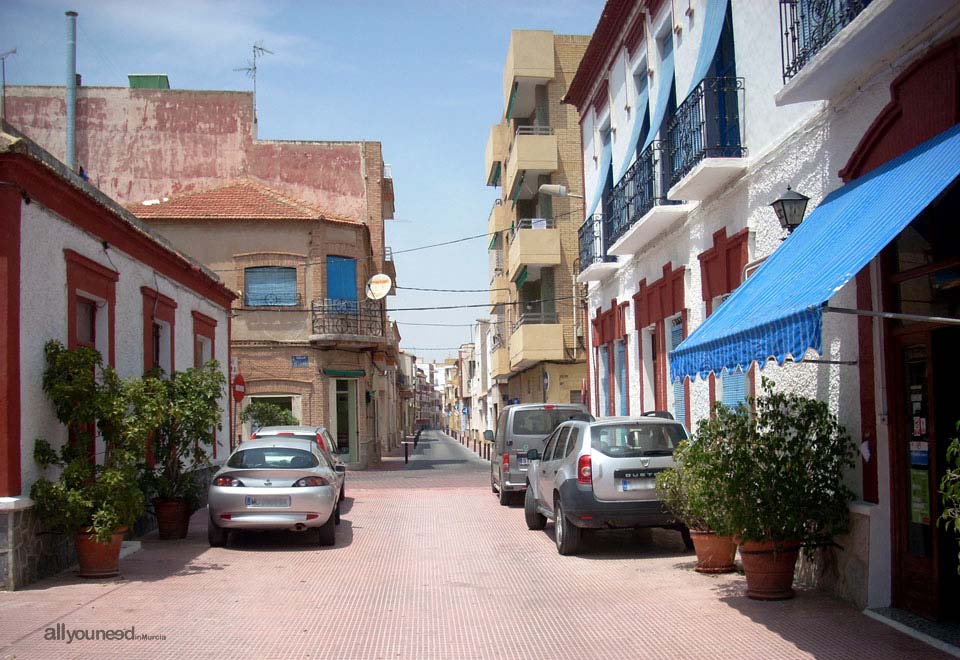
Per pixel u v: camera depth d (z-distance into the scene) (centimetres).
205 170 3425
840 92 858
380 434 4469
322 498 1192
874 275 773
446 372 15162
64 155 3334
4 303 902
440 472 3044
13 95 3338
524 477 1705
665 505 1020
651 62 1598
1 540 884
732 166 1120
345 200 3556
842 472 817
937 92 690
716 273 1252
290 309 3052
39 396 969
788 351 586
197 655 654
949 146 604
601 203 2000
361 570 1030
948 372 689
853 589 773
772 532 780
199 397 1343
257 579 970
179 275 1622
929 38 705
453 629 738
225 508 1178
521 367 3600
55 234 1030
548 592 884
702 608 780
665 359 1541
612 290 1980
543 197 3322
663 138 1498
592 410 2195
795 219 880
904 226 555
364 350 3272
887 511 747
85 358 1002
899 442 739
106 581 946
